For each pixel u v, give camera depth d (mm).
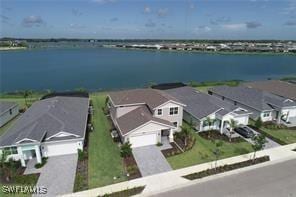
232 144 33750
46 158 29672
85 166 28109
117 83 86562
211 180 25422
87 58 172625
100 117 43844
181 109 37031
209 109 38938
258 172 26906
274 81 58469
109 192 23547
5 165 27203
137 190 23750
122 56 189750
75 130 31359
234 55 191500
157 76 100562
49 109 35406
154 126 32500
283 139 35531
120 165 28312
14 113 44688
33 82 88000
